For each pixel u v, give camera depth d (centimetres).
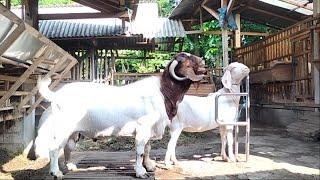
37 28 907
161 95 527
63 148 547
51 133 509
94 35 1265
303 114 1052
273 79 1133
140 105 512
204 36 1656
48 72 682
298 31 1081
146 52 1716
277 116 1259
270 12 1427
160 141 874
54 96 503
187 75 525
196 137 954
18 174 577
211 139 932
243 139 899
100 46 1439
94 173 534
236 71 648
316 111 979
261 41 1379
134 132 517
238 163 623
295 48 1119
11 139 739
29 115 771
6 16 395
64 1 2231
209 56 1656
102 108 505
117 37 1295
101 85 537
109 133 512
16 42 487
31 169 615
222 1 1270
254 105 1484
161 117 523
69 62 744
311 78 1019
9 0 732
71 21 1404
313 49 994
